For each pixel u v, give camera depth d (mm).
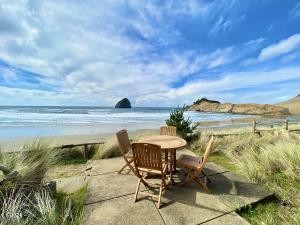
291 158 4570
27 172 2969
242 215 2848
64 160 5574
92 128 17422
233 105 78250
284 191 3551
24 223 2246
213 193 3377
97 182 3799
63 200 3141
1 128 16062
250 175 4105
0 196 2568
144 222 2578
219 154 6285
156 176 4027
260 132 9086
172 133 5305
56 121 22547
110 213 2775
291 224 2598
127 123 22469
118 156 5906
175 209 2873
